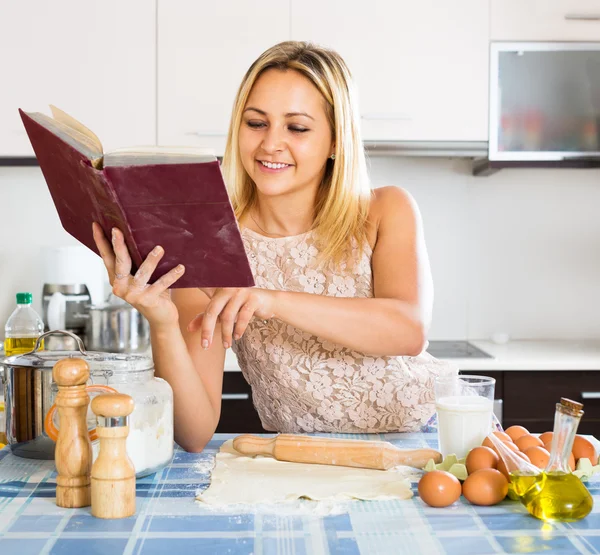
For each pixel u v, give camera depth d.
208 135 2.62
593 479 1.07
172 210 0.96
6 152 2.62
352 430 1.53
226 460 1.18
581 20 2.61
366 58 2.61
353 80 1.44
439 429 1.17
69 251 2.72
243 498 0.99
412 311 1.33
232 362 2.44
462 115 2.62
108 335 2.62
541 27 2.61
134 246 1.01
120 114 2.62
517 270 2.96
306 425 1.55
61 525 0.91
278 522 0.92
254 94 1.37
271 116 1.34
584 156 2.62
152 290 1.06
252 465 1.15
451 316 2.97
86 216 1.05
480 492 0.97
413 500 1.00
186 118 2.63
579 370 2.46
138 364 1.10
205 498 0.99
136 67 2.62
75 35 2.60
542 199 2.95
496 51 2.61
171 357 1.22
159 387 1.11
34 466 1.15
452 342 2.90
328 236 1.47
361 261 1.48
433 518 0.93
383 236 1.47
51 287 2.72
